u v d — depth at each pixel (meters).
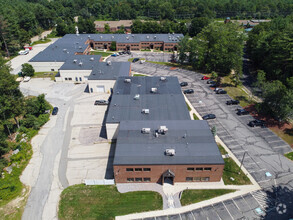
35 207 43.12
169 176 44.53
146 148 47.19
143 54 125.31
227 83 89.50
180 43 106.88
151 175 45.81
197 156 45.38
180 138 49.69
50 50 111.12
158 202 42.97
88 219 40.41
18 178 49.06
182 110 60.75
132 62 112.19
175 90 70.62
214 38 98.25
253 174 48.78
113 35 136.38
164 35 136.38
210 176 46.12
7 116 58.72
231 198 43.62
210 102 75.94
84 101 78.19
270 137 59.66
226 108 72.56
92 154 55.50
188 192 44.78
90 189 45.94
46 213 41.97
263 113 69.19
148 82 75.31
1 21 113.38
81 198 44.12
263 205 42.31
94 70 87.31
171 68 104.62
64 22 163.38
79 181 48.38
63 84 90.31
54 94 82.94
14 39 124.69
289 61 82.06
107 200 43.50
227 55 89.56
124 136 50.12
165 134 50.62
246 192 44.78
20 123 65.81
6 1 186.38
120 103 63.31
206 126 53.38
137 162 44.22
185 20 185.38
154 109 60.94
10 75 58.72
